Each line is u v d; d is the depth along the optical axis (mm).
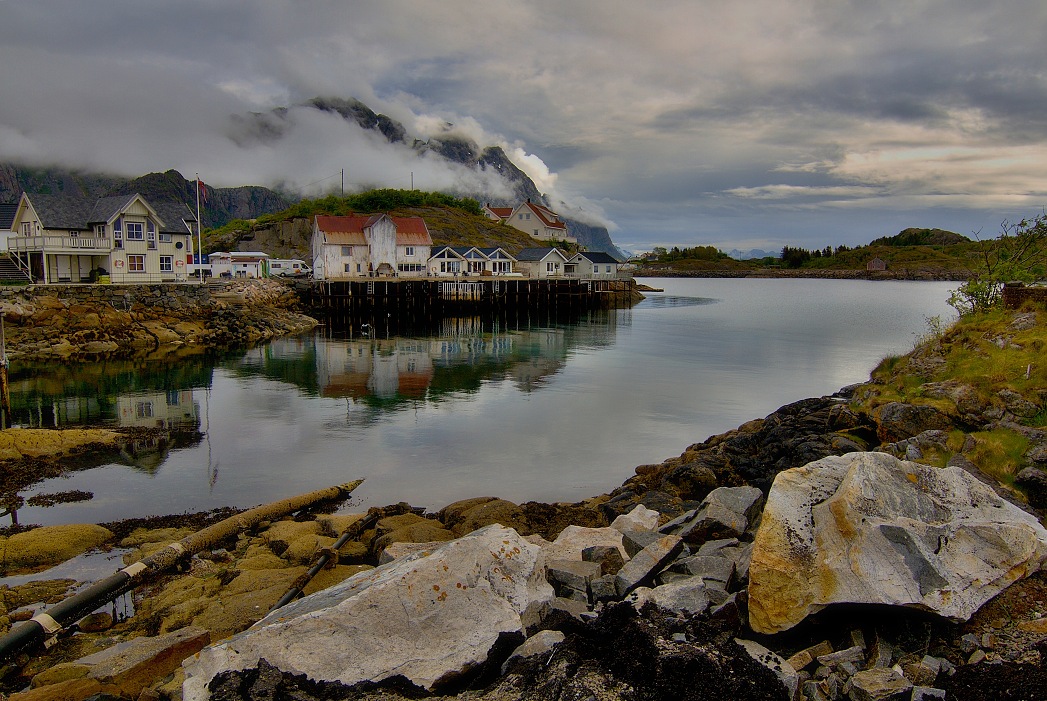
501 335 48531
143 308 43250
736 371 33031
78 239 45125
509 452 19859
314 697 5984
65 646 9344
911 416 13516
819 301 80375
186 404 25828
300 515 15078
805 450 15484
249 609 9789
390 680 6141
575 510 13781
